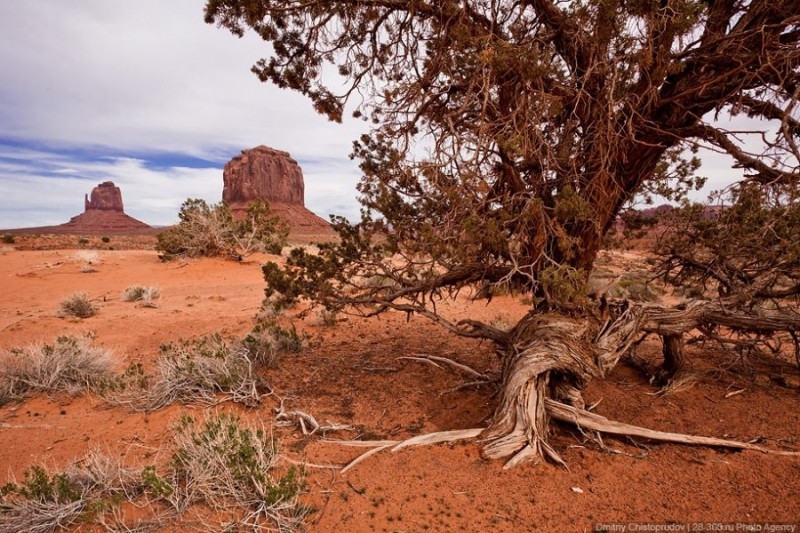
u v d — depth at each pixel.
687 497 3.80
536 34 4.62
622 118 4.54
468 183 4.15
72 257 20.86
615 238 6.77
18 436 5.21
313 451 4.72
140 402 5.98
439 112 5.23
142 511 3.68
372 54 5.52
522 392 4.69
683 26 3.54
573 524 3.49
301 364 7.60
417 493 3.90
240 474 3.80
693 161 5.89
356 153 5.97
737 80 4.21
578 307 4.98
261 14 4.50
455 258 4.46
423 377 6.96
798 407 5.54
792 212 4.46
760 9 4.16
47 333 9.58
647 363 6.93
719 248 6.13
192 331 9.94
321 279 5.97
